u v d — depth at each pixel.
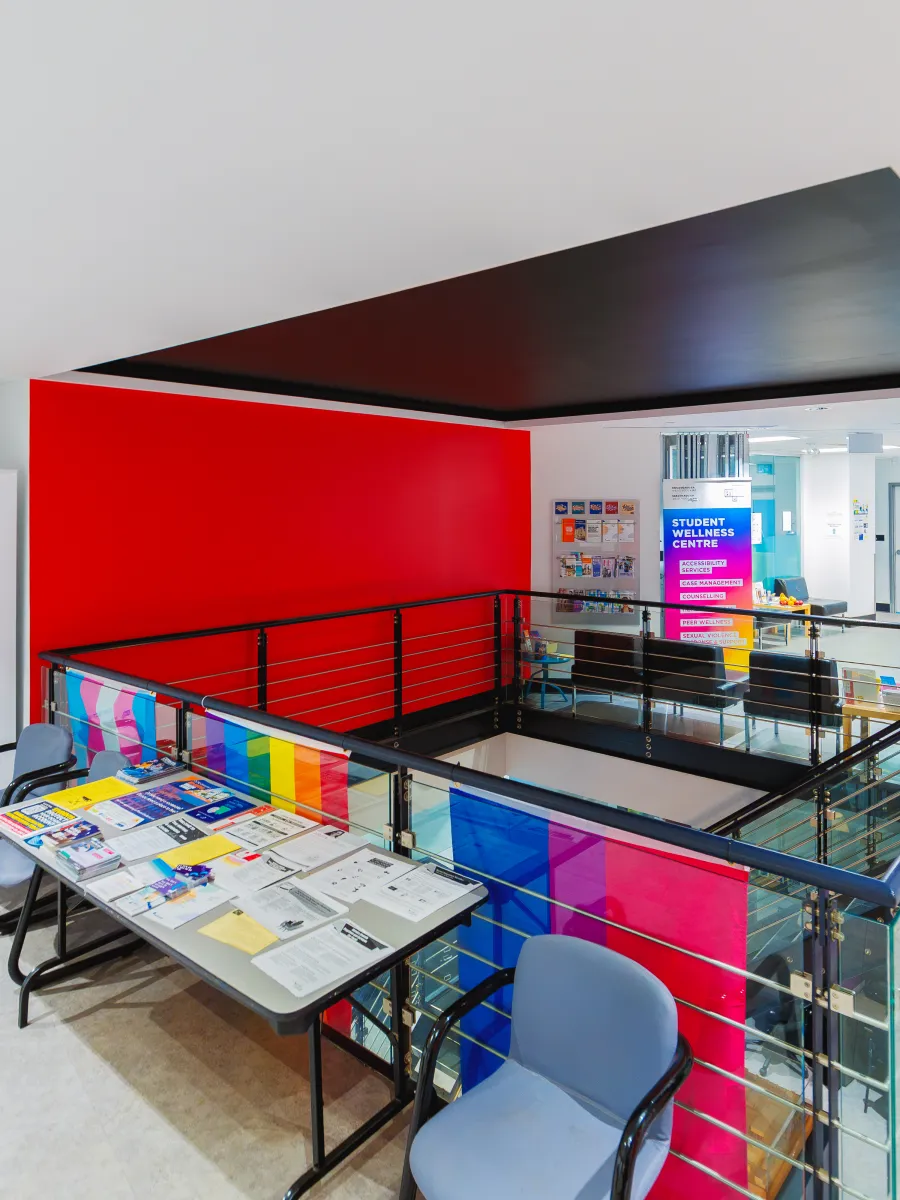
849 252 2.13
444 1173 1.37
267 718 2.30
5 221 1.54
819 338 3.28
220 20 0.86
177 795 2.51
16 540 3.46
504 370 3.95
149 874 1.97
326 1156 1.84
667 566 6.62
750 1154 1.50
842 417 6.14
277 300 2.15
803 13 0.86
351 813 2.23
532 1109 1.51
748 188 1.41
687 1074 1.38
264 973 1.55
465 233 1.64
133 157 1.25
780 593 10.05
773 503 10.69
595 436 6.49
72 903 3.10
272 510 4.47
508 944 1.87
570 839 1.70
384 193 1.42
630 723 5.19
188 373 3.98
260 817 2.33
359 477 4.96
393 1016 2.04
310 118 1.12
